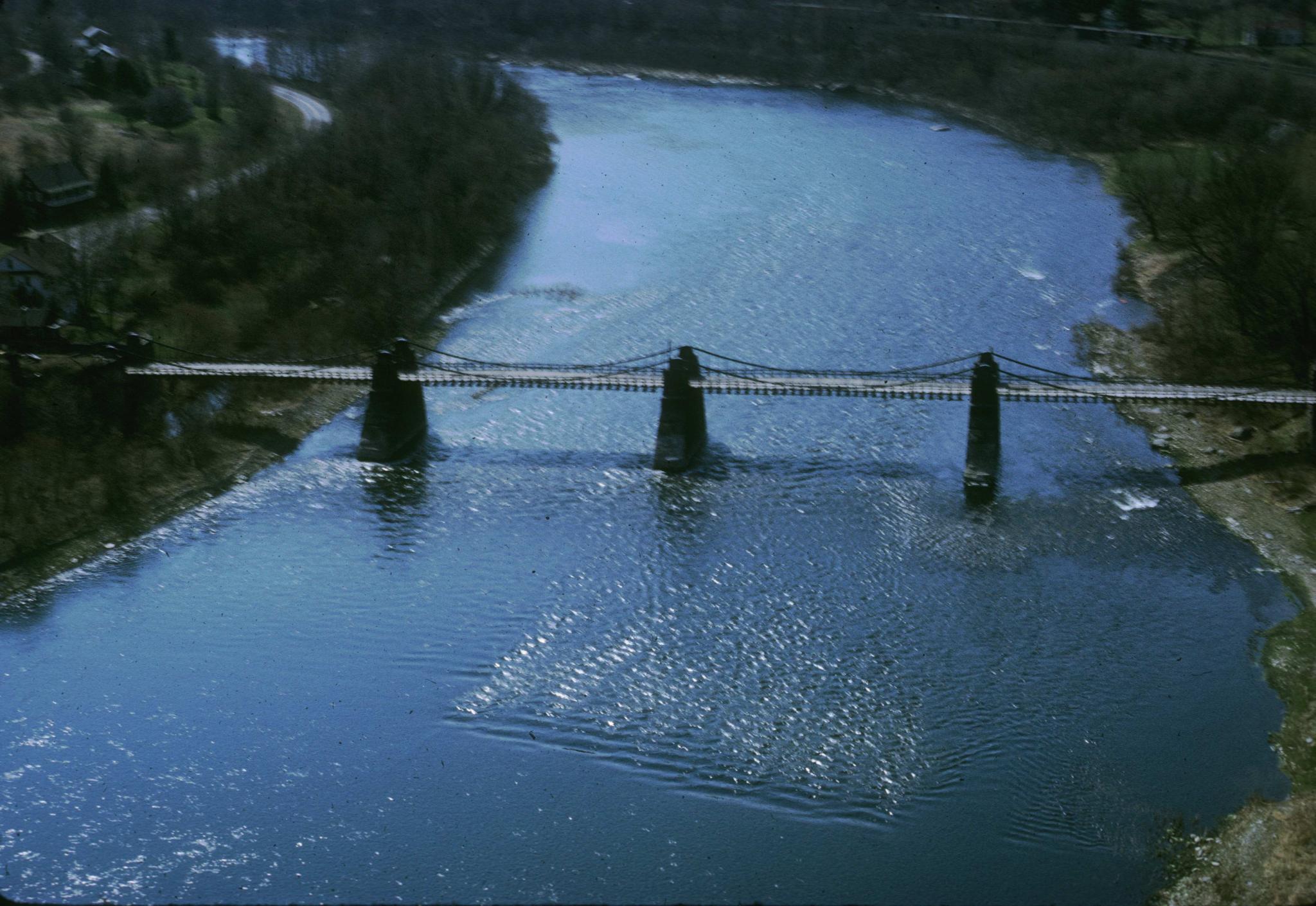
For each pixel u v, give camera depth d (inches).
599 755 3494.1
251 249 6323.8
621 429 5369.1
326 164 7244.1
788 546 4468.5
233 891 3085.6
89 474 4798.2
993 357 4916.3
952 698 3678.6
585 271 6953.7
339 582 4315.9
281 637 4028.1
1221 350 5610.2
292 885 3100.4
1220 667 3801.7
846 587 4217.5
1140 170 7337.6
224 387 5418.3
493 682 3799.2
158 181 7066.9
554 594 4220.0
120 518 4655.5
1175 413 5334.6
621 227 7588.6
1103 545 4439.0
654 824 3255.4
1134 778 3361.2
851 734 3543.3
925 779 3373.5
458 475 5019.7
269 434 5270.7
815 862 3127.5
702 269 6924.2
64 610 4183.1
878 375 5315.0
